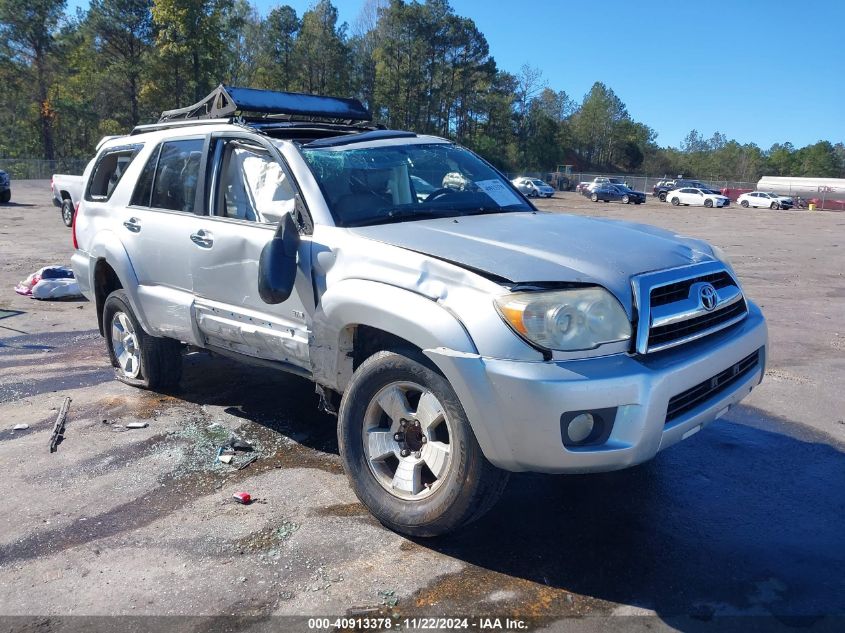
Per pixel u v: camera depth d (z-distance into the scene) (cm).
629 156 13675
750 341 354
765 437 478
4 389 565
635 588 300
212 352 493
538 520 359
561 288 294
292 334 388
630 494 389
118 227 528
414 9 8144
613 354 296
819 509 374
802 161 13812
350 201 391
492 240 340
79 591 300
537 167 10688
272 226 402
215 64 5609
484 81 9206
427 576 308
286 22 7631
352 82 8225
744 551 330
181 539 340
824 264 1481
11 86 6694
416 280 320
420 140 472
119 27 5956
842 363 668
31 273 1121
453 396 310
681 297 323
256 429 480
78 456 436
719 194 5094
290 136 449
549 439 284
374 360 342
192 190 469
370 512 354
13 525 355
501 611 284
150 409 518
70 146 7425
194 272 450
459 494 312
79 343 714
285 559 322
